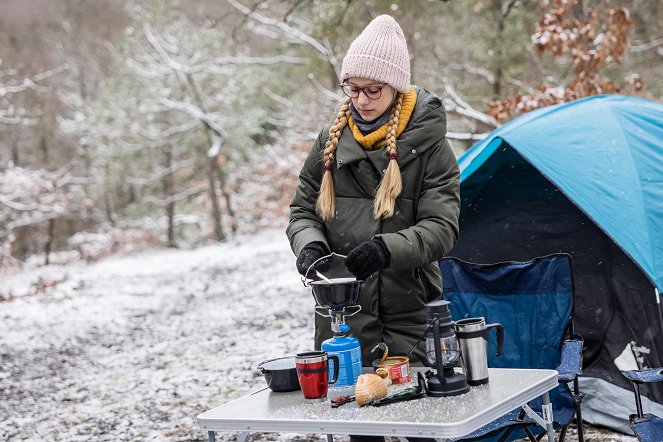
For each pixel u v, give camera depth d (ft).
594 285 14.79
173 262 58.49
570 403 12.17
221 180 87.45
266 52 80.53
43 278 52.44
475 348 8.75
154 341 28.27
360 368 9.19
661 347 13.75
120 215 98.89
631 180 13.78
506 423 11.43
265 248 59.77
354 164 9.88
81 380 23.02
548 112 15.78
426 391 8.55
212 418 8.58
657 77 51.62
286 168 77.66
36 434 17.69
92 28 94.27
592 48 30.76
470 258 16.78
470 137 30.91
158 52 80.38
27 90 90.53
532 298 13.28
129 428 17.53
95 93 94.79
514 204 16.29
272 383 9.39
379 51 9.42
